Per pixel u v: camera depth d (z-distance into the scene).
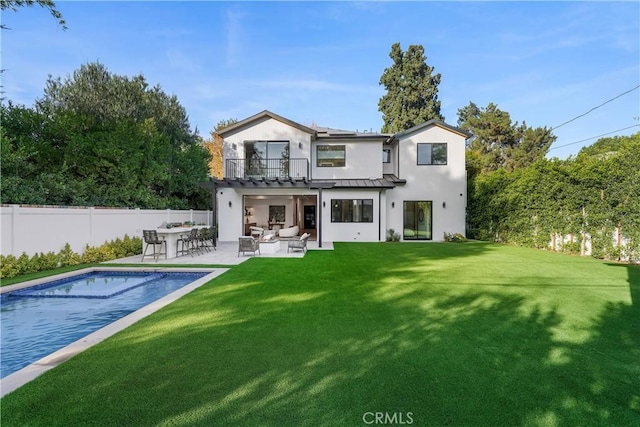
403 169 18.78
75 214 10.26
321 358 3.59
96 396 2.80
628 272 8.58
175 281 8.60
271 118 18.08
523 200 14.82
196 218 18.36
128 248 12.11
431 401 2.76
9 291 6.99
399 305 5.65
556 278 7.86
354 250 13.63
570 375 3.21
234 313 5.19
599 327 4.56
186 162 19.19
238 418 2.50
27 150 11.05
